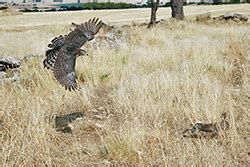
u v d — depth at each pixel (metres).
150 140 6.85
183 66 11.53
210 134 7.01
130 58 12.98
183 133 7.17
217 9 66.31
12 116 7.31
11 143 6.11
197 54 13.52
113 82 10.51
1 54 15.80
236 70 12.12
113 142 6.49
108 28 21.36
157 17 55.09
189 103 8.35
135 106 8.27
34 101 8.27
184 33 22.20
